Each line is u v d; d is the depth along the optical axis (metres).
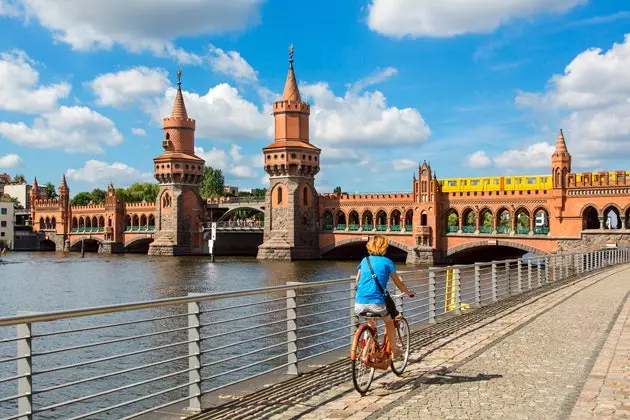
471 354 15.95
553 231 97.94
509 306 27.09
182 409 12.02
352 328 17.31
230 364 29.91
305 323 41.03
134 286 74.12
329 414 10.98
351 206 126.12
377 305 12.51
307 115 133.25
